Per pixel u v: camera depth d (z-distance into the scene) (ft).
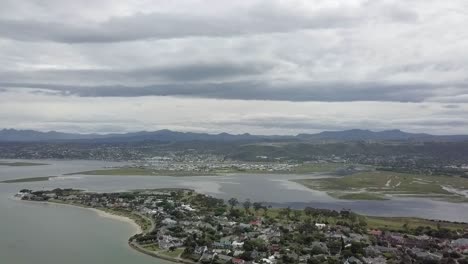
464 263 636.89
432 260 646.33
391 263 637.30
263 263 634.84
